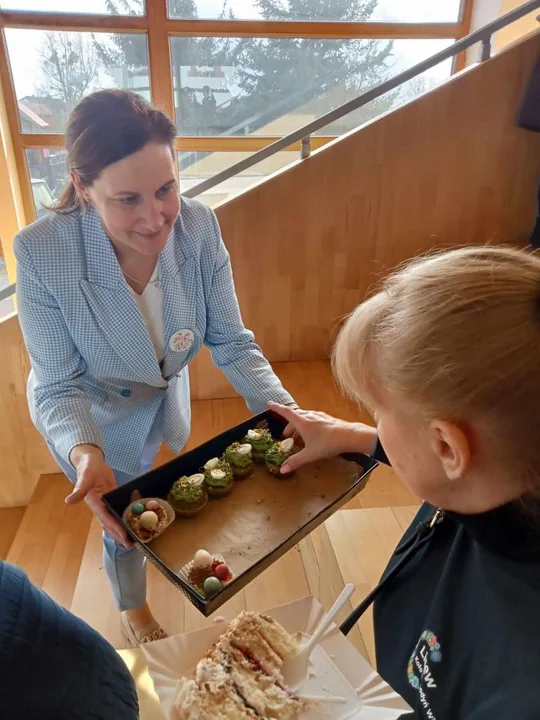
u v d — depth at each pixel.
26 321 1.13
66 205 1.09
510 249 0.58
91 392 1.24
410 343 0.54
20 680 0.42
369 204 2.47
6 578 0.46
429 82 4.03
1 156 3.87
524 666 0.56
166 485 1.13
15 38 3.72
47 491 2.31
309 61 3.91
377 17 3.83
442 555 0.79
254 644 0.71
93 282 1.08
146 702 0.73
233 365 1.31
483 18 3.70
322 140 4.11
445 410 0.53
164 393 1.30
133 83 3.93
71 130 0.96
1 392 2.24
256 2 3.73
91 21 3.70
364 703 0.67
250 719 0.64
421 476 0.61
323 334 2.70
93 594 1.74
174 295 1.16
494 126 2.40
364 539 1.44
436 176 2.45
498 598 0.63
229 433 1.20
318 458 1.12
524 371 0.49
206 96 3.96
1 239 4.09
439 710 0.65
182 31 3.76
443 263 0.57
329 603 1.43
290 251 2.51
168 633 1.57
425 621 0.76
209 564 0.97
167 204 1.01
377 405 0.63
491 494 0.57
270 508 1.11
